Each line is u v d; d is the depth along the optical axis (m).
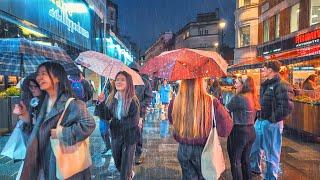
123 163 4.60
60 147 2.72
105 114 4.75
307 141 8.59
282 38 23.62
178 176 5.55
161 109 13.94
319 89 9.43
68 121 2.78
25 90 3.28
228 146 4.65
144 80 6.51
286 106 4.86
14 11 11.02
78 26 20.47
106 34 27.67
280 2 24.42
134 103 4.56
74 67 7.92
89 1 23.17
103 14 32.34
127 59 35.84
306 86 9.86
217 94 10.58
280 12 24.47
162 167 6.07
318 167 6.09
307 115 8.67
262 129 5.18
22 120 3.26
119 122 4.58
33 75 3.25
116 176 5.52
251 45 30.89
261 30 29.45
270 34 26.98
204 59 3.53
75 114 2.78
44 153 2.80
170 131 10.02
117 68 5.67
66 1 17.55
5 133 8.83
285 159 6.66
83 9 21.98
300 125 9.02
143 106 6.50
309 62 14.59
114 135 4.66
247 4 31.17
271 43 26.08
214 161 3.36
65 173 2.73
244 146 4.59
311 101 8.61
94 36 26.02
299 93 9.66
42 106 2.88
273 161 5.16
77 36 20.11
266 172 5.24
